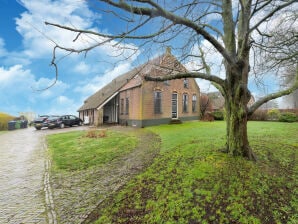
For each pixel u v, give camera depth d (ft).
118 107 79.56
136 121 62.85
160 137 38.91
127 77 81.51
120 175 20.47
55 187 18.44
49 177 21.11
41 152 34.01
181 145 28.17
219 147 23.53
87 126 81.56
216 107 92.38
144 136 42.83
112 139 41.57
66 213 13.99
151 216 12.51
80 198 16.11
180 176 16.97
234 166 16.93
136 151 29.84
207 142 27.96
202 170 17.04
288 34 21.50
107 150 31.53
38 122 82.99
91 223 12.67
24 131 77.00
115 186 17.93
